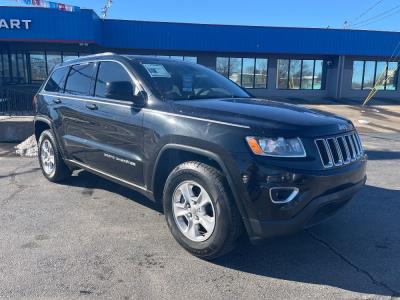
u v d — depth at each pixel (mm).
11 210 4816
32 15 19734
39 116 5984
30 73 23672
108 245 3854
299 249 3834
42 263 3473
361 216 4738
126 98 4227
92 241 3941
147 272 3348
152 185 3990
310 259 3635
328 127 3469
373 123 16188
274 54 27641
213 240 3387
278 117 3424
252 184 3139
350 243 3986
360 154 3902
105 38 23844
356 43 26797
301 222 3199
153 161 3898
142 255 3652
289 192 3141
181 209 3703
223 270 3406
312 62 28969
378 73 29328
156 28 24297
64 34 20172
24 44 22984
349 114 19516
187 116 3621
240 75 27984
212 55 27188
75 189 5691
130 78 4328
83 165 5172
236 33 25281
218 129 3355
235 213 3307
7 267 3393
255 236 3262
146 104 4023
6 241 3920
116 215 4664
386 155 8773
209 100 4102
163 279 3242
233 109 3613
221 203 3299
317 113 3879
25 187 5812
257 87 28531
